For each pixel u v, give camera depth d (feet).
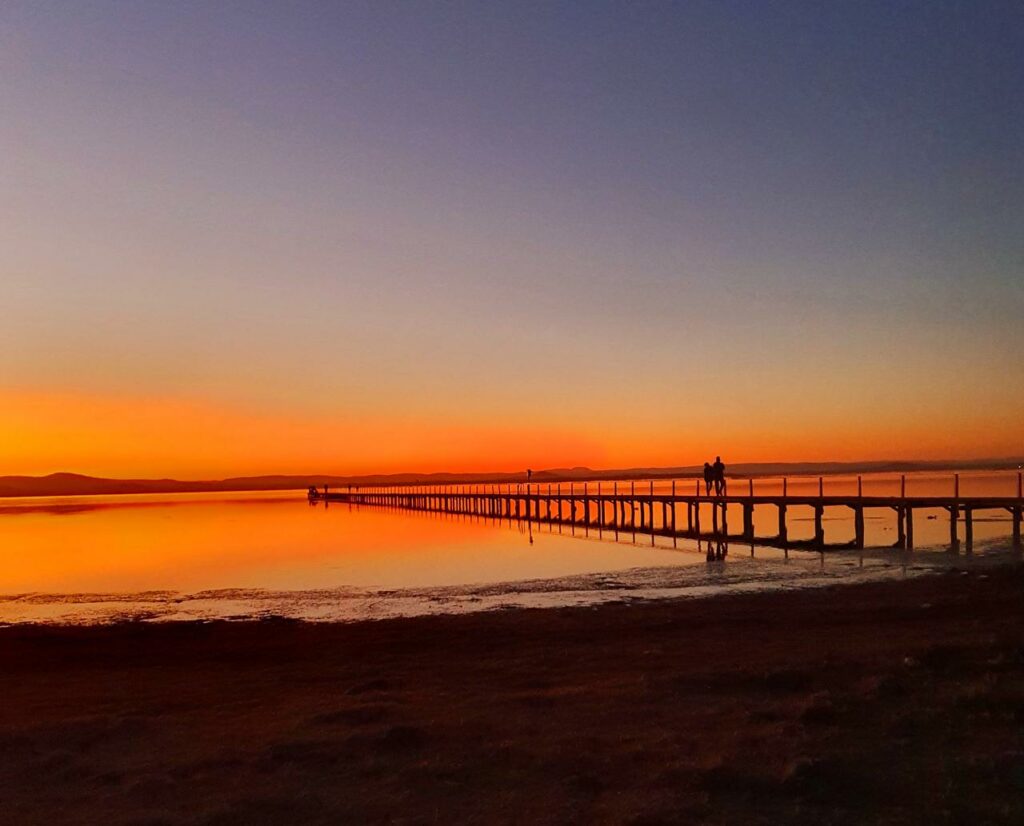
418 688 39.99
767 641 50.21
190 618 77.77
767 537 147.43
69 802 23.62
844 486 314.96
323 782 24.36
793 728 27.94
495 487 472.03
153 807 22.89
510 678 41.98
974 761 23.90
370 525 226.99
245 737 30.19
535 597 82.84
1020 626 49.75
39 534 199.62
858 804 21.25
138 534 197.16
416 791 23.27
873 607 62.75
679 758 25.22
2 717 37.52
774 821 20.25
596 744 27.22
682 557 120.78
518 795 22.67
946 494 222.89
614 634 57.06
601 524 197.06
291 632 65.98
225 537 183.62
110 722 33.40
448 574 106.83
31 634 68.28
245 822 21.42
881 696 31.91
